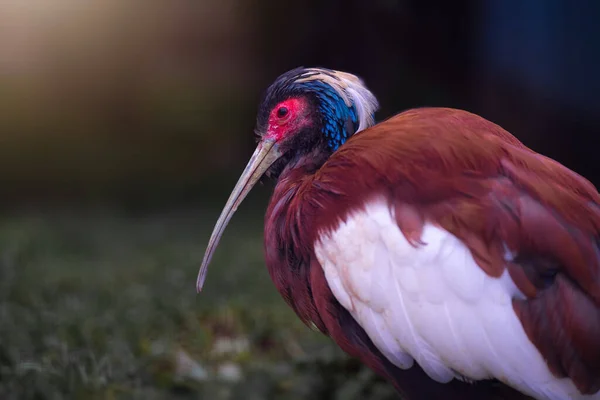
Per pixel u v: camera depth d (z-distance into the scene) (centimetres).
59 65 2561
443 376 598
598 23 2197
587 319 550
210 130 2572
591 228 573
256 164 736
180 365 998
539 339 555
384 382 880
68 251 1647
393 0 2311
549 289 558
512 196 576
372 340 615
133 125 2575
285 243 664
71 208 2208
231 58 2605
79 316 1091
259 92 2581
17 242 1616
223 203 2239
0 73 2536
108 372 897
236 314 1157
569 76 2248
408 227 581
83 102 2567
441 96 2339
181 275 1367
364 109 712
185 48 2617
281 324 1130
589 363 553
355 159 623
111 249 1659
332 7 2403
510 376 565
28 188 2409
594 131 2245
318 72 719
